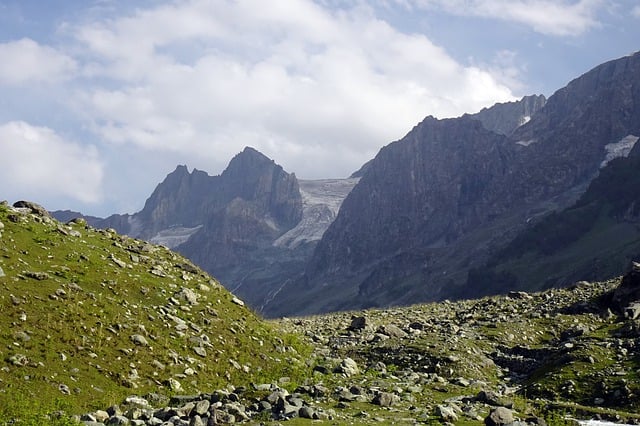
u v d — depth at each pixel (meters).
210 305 39.50
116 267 38.19
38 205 43.03
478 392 31.33
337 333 50.31
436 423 24.45
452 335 45.88
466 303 67.19
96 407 25.78
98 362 28.78
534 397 34.66
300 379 33.81
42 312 30.14
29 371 26.20
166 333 33.66
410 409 26.95
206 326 36.50
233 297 43.91
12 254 33.88
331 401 27.69
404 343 43.59
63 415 23.59
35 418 23.14
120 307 33.84
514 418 25.08
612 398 32.97
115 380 28.22
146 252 43.44
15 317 28.95
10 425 22.59
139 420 23.23
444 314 59.31
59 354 28.03
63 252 36.94
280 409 25.36
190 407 24.30
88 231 43.59
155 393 28.11
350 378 34.56
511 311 54.34
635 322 43.28
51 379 26.27
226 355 34.56
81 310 31.53
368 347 43.81
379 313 63.84
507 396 32.25
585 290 57.44
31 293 31.09
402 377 35.91
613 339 40.78
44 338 28.56
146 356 30.86
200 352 33.28
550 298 56.81
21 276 32.06
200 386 30.50
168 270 41.75
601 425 27.95
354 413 25.58
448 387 32.94
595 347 39.16
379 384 32.38
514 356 42.88
